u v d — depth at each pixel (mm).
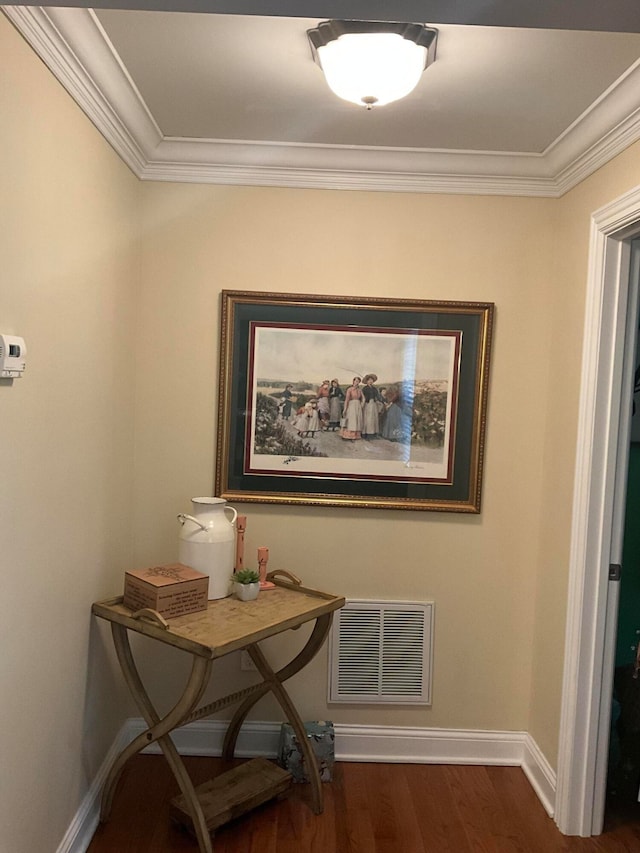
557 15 1124
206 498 2520
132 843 2195
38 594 1727
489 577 2746
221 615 2180
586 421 2281
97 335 2158
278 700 2459
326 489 2725
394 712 2777
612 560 2309
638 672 2445
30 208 1587
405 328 2686
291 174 2633
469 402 2707
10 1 1146
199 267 2670
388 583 2746
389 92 1806
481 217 2682
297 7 1120
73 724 2061
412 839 2283
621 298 2219
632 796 2467
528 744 2738
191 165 2604
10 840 1603
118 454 2486
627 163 2074
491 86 1979
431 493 2732
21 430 1578
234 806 2273
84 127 1960
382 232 2678
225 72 1965
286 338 2678
